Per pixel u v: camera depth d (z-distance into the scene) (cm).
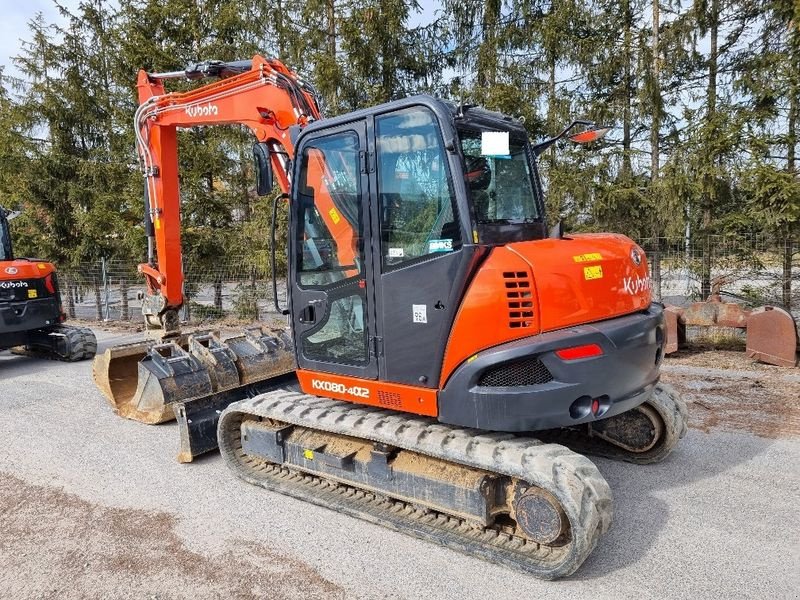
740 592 296
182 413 484
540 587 305
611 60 1141
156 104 588
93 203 1397
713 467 444
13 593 317
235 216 1395
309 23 1252
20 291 848
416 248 334
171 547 358
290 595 307
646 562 324
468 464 322
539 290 311
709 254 988
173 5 1282
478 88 1180
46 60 1446
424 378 338
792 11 1002
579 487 291
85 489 443
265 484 429
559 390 306
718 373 692
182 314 1316
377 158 348
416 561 334
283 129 494
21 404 673
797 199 880
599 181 1130
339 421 381
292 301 407
